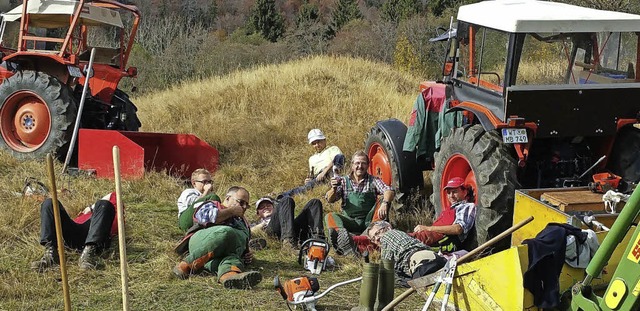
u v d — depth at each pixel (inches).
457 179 251.9
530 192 230.7
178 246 238.4
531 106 238.2
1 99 369.7
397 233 234.2
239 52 1252.5
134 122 418.9
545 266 176.7
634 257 153.7
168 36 1268.5
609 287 158.2
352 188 273.0
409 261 225.0
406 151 304.7
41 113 367.9
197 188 257.8
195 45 1216.2
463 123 279.0
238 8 1782.7
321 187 335.6
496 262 181.5
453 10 1413.6
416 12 1512.1
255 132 465.4
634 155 246.5
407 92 615.5
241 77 607.2
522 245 177.0
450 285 182.9
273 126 484.4
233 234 227.3
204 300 209.3
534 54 243.8
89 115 385.7
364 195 272.4
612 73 251.1
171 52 1165.7
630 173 247.1
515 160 241.8
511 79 242.2
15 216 265.1
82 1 366.0
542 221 219.1
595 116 243.3
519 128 237.5
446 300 181.8
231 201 243.3
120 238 160.6
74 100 366.0
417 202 309.3
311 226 264.8
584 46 248.8
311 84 571.2
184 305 206.1
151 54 1208.8
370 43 1375.5
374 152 328.5
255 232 270.7
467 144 249.3
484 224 238.5
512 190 237.5
